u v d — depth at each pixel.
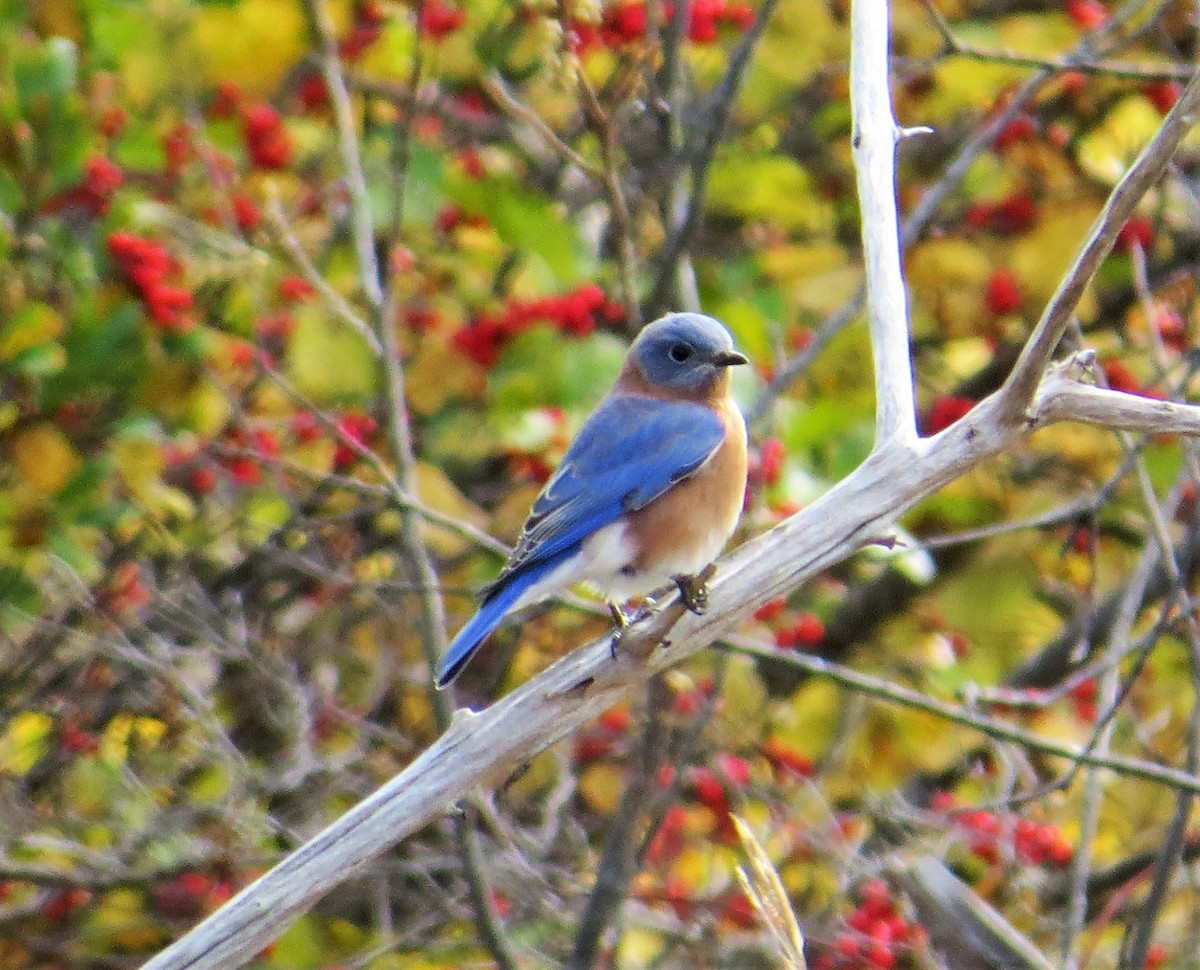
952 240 13.38
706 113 12.90
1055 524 12.77
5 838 11.41
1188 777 9.87
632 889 11.10
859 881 11.89
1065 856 12.05
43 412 11.23
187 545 13.26
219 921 7.39
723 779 11.24
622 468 10.14
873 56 8.51
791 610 13.70
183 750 12.53
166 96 12.16
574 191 13.30
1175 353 13.47
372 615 13.12
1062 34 13.54
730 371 10.86
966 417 7.67
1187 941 12.12
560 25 10.30
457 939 11.72
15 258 11.29
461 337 11.98
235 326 12.25
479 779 7.55
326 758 11.96
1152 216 13.83
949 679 12.90
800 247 13.58
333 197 12.92
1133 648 10.61
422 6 11.23
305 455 12.95
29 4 12.09
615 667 7.54
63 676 12.78
